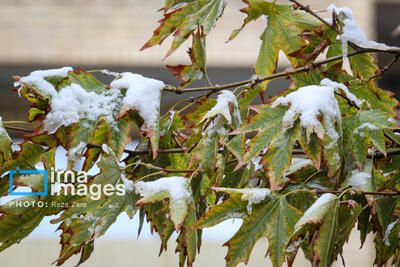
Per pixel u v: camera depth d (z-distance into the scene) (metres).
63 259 1.76
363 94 1.91
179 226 1.71
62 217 1.72
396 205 1.81
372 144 1.80
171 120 1.86
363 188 1.75
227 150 1.81
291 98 1.74
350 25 1.90
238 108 1.84
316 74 1.87
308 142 1.70
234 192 1.72
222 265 5.26
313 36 1.93
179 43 1.86
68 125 1.77
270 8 1.93
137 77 1.81
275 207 1.73
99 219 1.73
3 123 1.79
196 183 1.80
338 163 1.71
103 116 1.78
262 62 1.97
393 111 1.89
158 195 1.73
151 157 1.88
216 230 5.36
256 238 1.72
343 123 1.78
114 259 5.38
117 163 1.74
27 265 5.30
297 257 5.07
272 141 1.73
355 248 5.07
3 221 1.75
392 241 1.85
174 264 5.34
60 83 1.78
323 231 1.69
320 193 1.78
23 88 1.79
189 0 1.84
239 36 5.45
